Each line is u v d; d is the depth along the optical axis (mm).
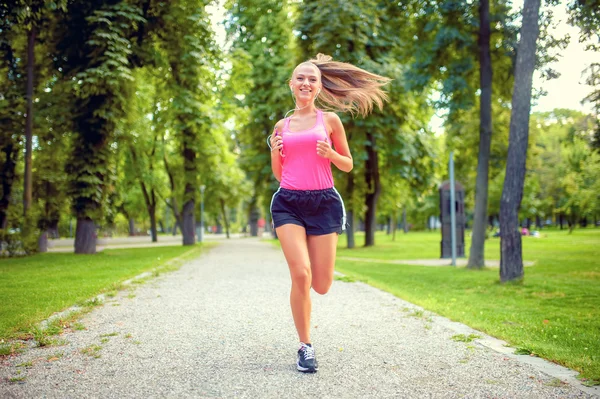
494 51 14203
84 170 15672
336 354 4055
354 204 25312
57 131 16703
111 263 12523
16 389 3133
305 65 3922
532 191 44000
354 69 4145
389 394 3086
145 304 6457
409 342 4453
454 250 15438
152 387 3201
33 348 4141
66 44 15828
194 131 21516
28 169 15977
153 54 16750
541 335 4930
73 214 16516
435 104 13906
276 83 23328
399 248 26078
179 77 18578
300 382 3322
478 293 8719
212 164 24672
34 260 13508
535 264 14602
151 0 16031
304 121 3885
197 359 3867
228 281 9164
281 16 23203
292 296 3650
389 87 19469
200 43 17531
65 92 15484
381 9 15289
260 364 3748
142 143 27500
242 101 24953
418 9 14258
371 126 20188
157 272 10430
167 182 36344
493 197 41531
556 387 3193
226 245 28859
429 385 3258
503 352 4074
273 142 3906
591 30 10883
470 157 17219
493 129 15766
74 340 4441
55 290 7230
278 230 3764
